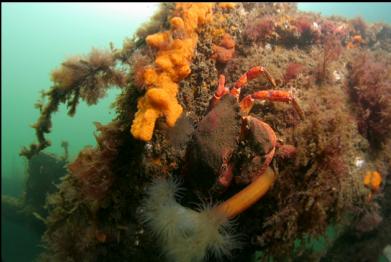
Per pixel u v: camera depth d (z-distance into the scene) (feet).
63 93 1.24
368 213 1.01
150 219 0.86
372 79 1.06
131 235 0.94
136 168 0.93
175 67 0.96
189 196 0.90
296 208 0.83
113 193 0.93
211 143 0.83
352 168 0.92
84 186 0.94
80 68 1.18
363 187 0.94
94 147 1.01
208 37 1.15
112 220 0.95
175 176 0.92
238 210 0.80
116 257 0.97
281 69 1.13
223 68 1.15
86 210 0.97
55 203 1.07
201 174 0.84
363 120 1.03
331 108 0.98
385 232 1.07
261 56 1.17
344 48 1.39
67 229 1.02
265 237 0.85
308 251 0.91
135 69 0.97
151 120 0.85
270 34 1.27
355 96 1.07
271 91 0.92
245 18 1.32
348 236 1.06
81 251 0.98
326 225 0.86
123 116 0.98
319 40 1.33
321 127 0.87
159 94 0.86
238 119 0.87
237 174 0.83
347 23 1.69
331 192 0.83
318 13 1.76
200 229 0.78
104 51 1.20
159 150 0.92
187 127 0.94
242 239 0.89
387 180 1.05
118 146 0.94
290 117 0.93
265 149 0.80
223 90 0.96
